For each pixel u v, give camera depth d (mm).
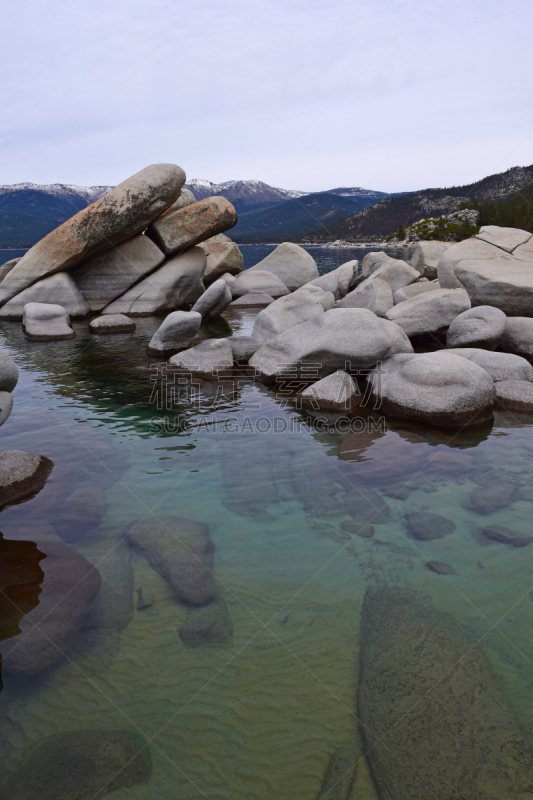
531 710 2643
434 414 6793
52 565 3857
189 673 2924
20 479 5195
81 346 12938
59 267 17016
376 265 22188
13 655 2994
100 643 3152
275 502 4922
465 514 4594
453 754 2408
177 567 3875
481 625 3258
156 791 2273
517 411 7223
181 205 19922
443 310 10664
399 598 3533
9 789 2279
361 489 5141
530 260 13547
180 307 19953
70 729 2586
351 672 2904
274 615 3393
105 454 6078
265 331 10875
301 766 2377
